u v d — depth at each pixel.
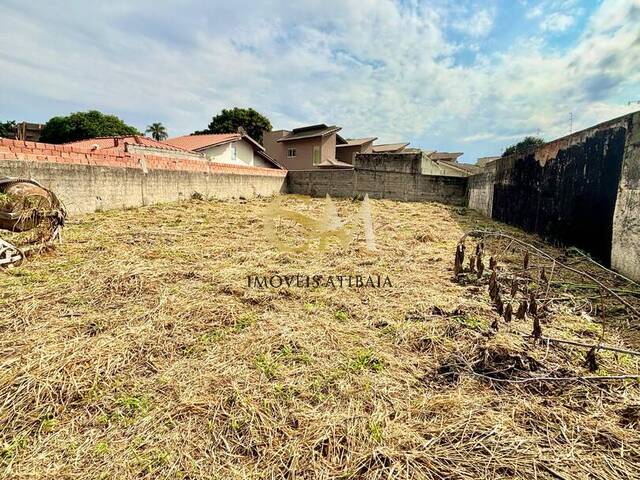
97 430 1.43
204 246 4.68
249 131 30.92
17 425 1.43
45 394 1.60
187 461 1.29
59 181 6.39
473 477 1.21
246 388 1.71
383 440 1.39
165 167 9.17
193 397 1.64
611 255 3.76
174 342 2.13
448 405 1.59
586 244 4.34
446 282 3.43
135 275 3.21
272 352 2.06
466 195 12.66
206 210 8.42
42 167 6.06
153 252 4.18
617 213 3.68
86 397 1.62
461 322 2.44
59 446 1.34
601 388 1.70
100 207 7.28
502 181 8.22
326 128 22.80
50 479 1.19
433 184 13.38
